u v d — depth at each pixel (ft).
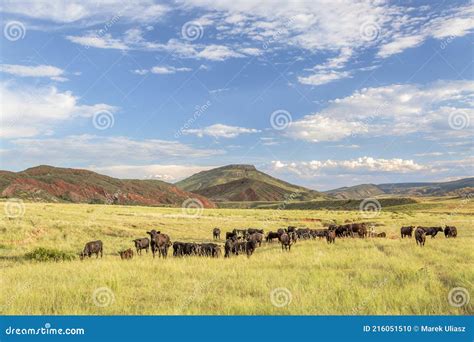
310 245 97.14
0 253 92.02
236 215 283.79
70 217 172.14
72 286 45.62
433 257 64.95
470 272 47.80
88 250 85.30
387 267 55.88
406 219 239.50
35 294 42.34
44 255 81.66
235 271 55.52
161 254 91.81
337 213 324.80
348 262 61.46
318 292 41.34
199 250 82.12
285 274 51.72
